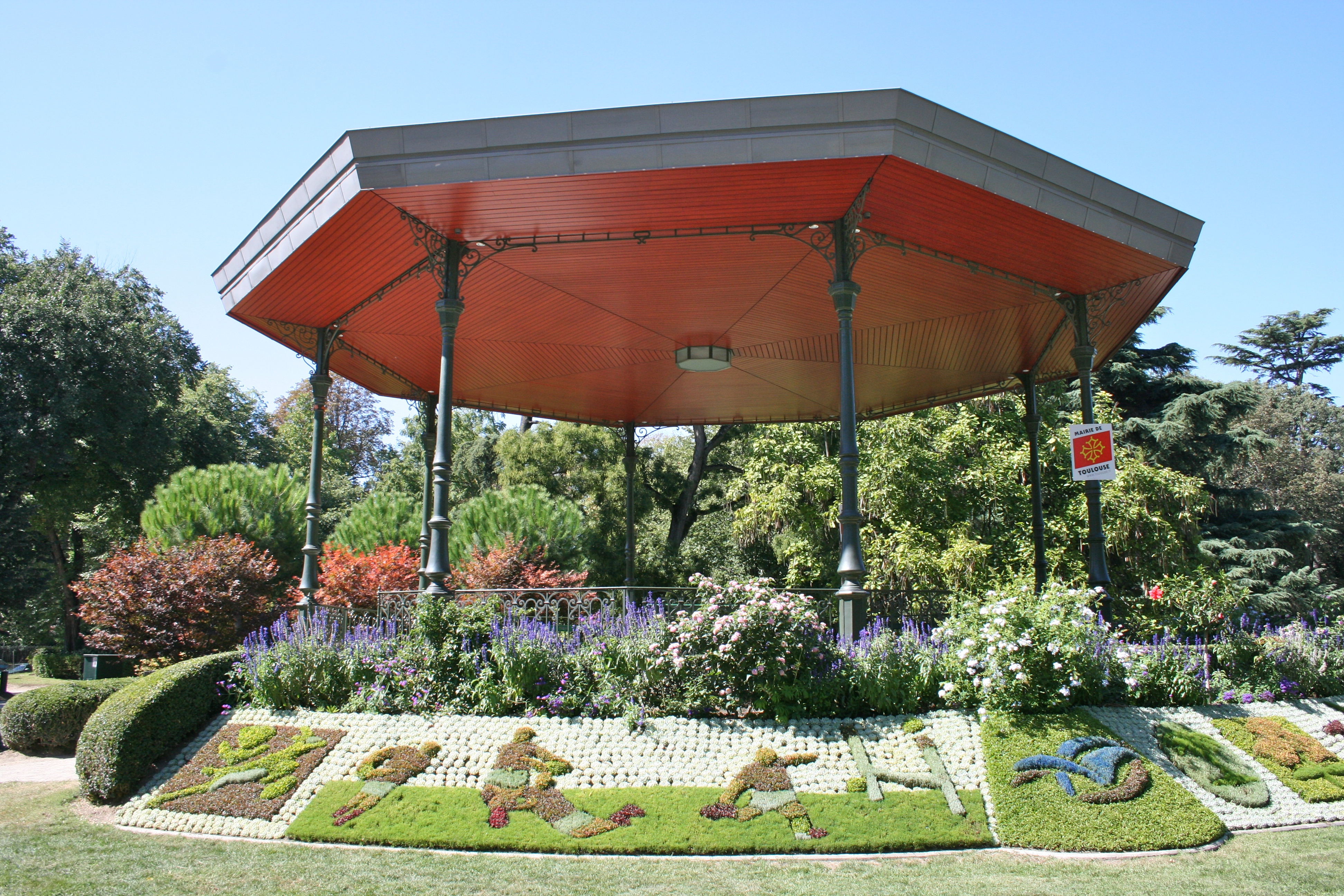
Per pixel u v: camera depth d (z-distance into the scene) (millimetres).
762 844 5238
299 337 10352
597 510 24266
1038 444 16359
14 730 8906
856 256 7605
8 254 23781
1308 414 30609
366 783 6195
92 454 23531
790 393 14266
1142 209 7789
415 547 16156
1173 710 7105
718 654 6582
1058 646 6539
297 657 7664
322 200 7387
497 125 6586
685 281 9242
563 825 5480
